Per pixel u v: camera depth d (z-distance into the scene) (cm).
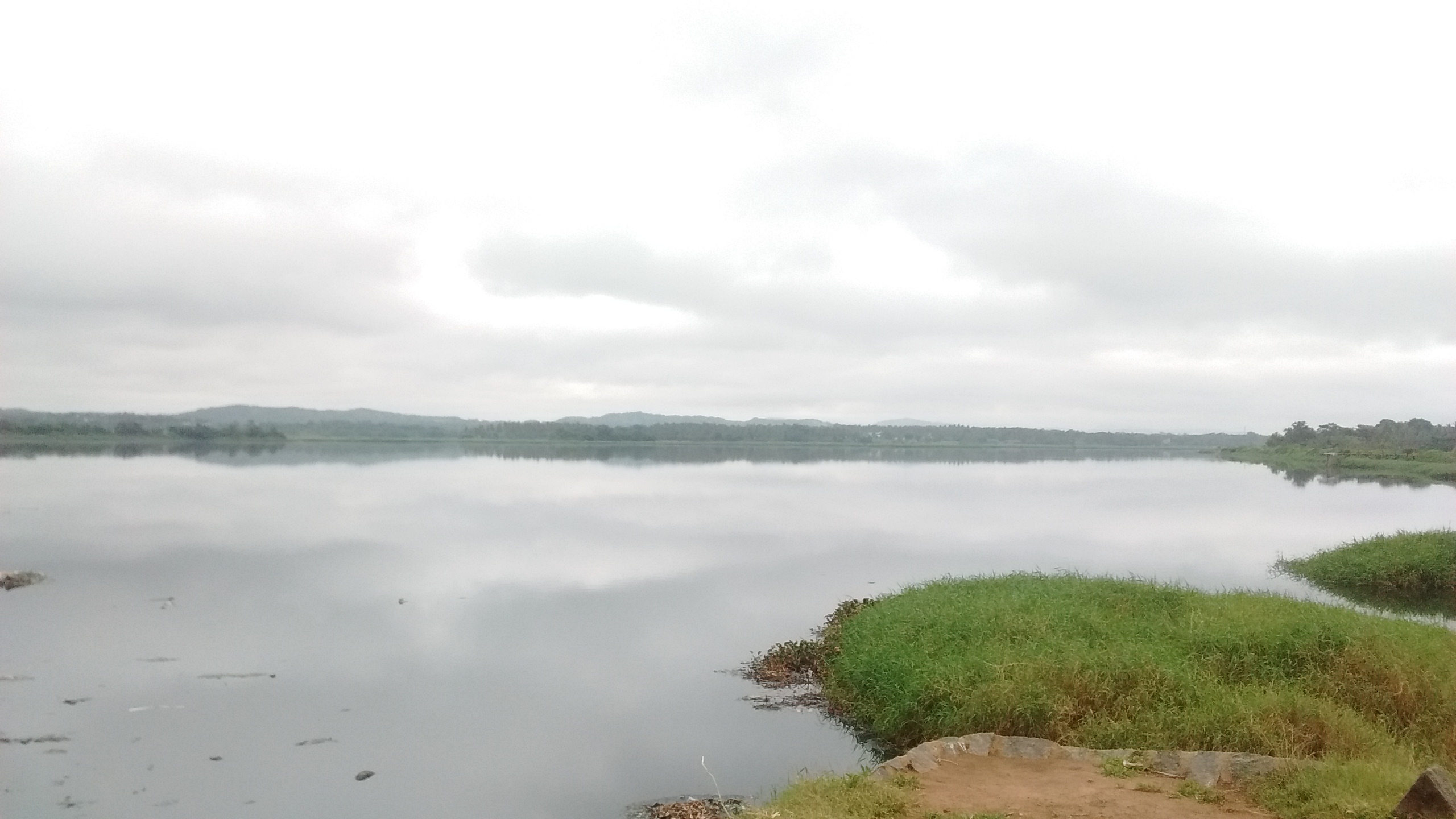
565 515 5503
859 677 1599
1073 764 1068
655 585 3027
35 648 2077
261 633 2273
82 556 3456
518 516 5419
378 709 1675
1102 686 1290
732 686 1816
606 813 1209
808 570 3328
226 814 1216
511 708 1677
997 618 1686
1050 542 4128
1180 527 4762
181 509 5309
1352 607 2173
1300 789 914
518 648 2145
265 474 9025
